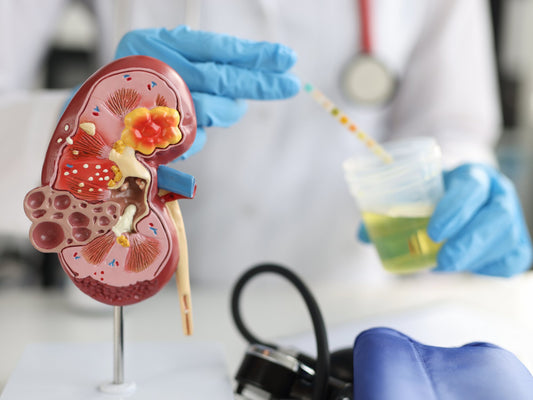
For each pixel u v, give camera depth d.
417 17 0.93
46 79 1.39
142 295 0.48
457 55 0.93
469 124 0.93
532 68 1.76
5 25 0.83
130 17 0.69
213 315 0.70
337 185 0.90
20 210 0.72
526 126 1.77
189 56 0.54
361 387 0.44
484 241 0.61
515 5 1.74
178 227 0.48
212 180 0.88
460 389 0.45
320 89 0.88
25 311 0.70
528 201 1.72
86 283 0.48
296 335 0.60
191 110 0.47
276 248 0.90
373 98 0.86
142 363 0.53
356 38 0.88
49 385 0.50
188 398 0.49
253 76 0.54
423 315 0.66
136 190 0.47
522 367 0.47
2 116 0.73
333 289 0.79
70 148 0.47
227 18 0.84
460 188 0.59
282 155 0.88
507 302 0.74
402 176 0.57
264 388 0.49
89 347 0.55
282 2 0.85
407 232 0.58
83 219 0.47
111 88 0.47
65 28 1.38
